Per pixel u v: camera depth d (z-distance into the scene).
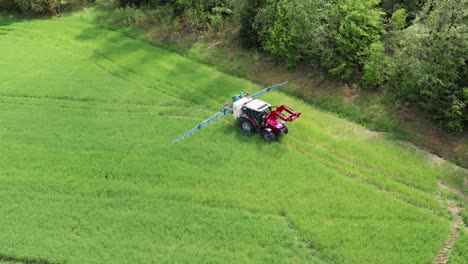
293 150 27.59
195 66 38.81
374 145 27.48
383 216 22.59
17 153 28.77
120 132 30.41
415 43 28.03
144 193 25.14
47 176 26.73
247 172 25.98
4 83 37.38
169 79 36.84
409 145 27.25
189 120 31.36
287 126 29.14
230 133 29.31
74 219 23.78
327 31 33.31
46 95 35.34
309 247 21.47
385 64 30.70
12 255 21.91
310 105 32.09
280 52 35.69
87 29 48.16
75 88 36.31
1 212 24.31
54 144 29.52
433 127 27.97
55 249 22.05
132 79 37.50
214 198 24.38
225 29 42.09
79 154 28.44
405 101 29.88
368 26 32.19
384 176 25.25
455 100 26.52
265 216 23.16
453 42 26.52
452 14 26.94
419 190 24.30
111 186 25.67
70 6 53.41
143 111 32.88
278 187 24.80
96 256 21.62
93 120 31.94
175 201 24.50
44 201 24.95
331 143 27.89
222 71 37.81
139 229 22.94
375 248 21.03
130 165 27.22
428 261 20.30
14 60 41.94
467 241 20.97
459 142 26.72
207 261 20.97
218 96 33.84
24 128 31.34
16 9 54.50
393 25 32.72
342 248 21.12
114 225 23.19
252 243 21.77
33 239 22.66
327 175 25.36
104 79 37.78
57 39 46.34
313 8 33.69
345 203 23.44
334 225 22.28
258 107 28.00
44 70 39.72
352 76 33.03
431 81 27.17
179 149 28.28
